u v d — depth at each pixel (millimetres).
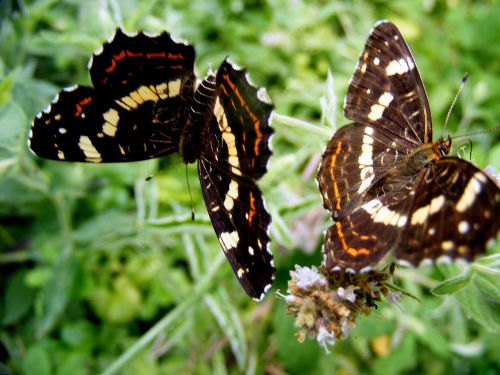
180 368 144
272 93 171
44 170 150
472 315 105
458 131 169
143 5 132
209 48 174
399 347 145
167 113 93
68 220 148
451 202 80
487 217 76
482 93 168
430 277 146
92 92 88
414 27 191
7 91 116
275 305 144
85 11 158
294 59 176
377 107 97
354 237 86
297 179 148
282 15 182
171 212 152
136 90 90
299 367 132
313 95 166
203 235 144
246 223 87
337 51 178
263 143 80
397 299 92
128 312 147
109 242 146
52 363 142
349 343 147
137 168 157
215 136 89
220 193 91
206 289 134
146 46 87
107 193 156
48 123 89
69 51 155
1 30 156
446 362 149
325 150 95
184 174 156
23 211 152
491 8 192
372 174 94
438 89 179
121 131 93
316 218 142
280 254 143
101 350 145
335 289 91
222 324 133
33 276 144
